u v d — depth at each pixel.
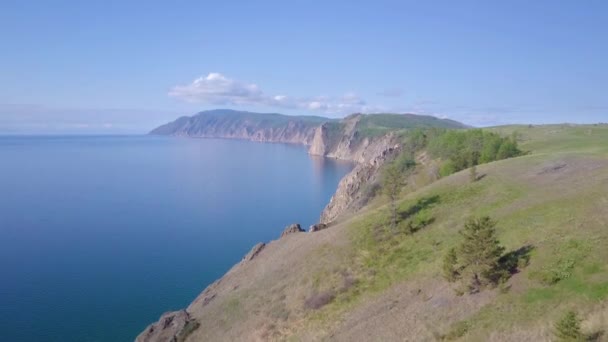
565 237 32.91
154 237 104.75
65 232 106.69
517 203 46.25
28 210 131.50
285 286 53.19
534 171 56.59
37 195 158.25
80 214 127.44
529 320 25.77
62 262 85.31
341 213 105.75
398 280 42.19
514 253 34.03
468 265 33.31
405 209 58.97
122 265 84.69
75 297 69.50
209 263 87.56
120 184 190.38
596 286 25.78
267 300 52.12
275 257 65.75
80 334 58.09
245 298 55.50
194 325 53.25
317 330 40.34
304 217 134.50
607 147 73.12
